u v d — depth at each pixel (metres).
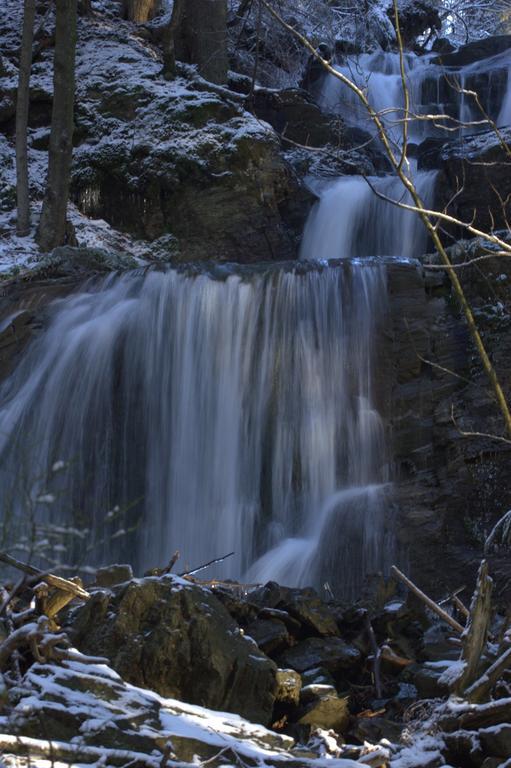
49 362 12.48
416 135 21.59
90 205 17.45
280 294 12.09
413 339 12.04
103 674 4.18
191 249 16.72
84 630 4.72
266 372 11.86
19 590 4.56
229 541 11.44
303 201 17.41
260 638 5.57
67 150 15.87
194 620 4.71
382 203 16.73
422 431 11.84
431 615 7.30
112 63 19.03
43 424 12.13
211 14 20.38
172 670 4.62
